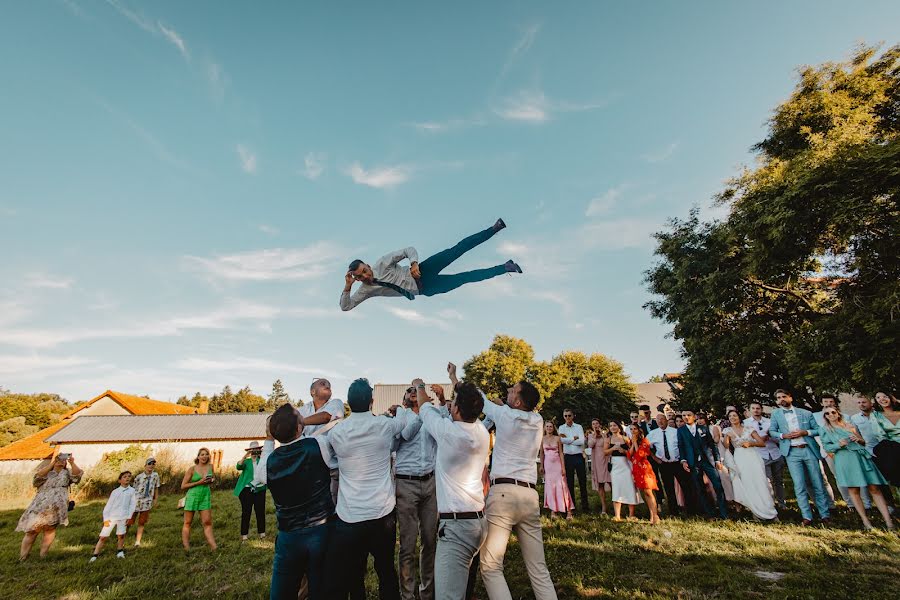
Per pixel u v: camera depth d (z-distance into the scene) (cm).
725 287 1681
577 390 3656
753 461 704
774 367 1712
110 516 734
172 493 1916
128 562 675
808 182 1305
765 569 479
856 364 1202
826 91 1689
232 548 735
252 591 521
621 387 3728
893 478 572
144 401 4494
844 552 506
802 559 496
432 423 347
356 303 427
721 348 1745
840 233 1310
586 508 872
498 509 346
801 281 1678
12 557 754
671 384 2867
